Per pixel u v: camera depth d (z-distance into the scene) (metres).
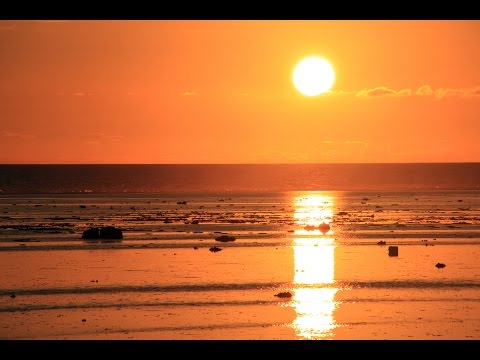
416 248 114.88
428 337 62.50
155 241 123.00
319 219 169.38
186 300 75.38
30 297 76.81
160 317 68.62
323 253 108.31
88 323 66.81
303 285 82.81
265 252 109.25
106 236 127.06
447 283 84.12
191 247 114.94
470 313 70.44
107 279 86.19
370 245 118.69
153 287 81.62
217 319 68.00
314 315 69.50
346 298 76.31
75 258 102.69
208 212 193.00
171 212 192.38
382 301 74.94
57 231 139.62
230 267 94.50
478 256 105.88
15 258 102.62
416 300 75.50
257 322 66.94
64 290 80.06
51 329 64.81
